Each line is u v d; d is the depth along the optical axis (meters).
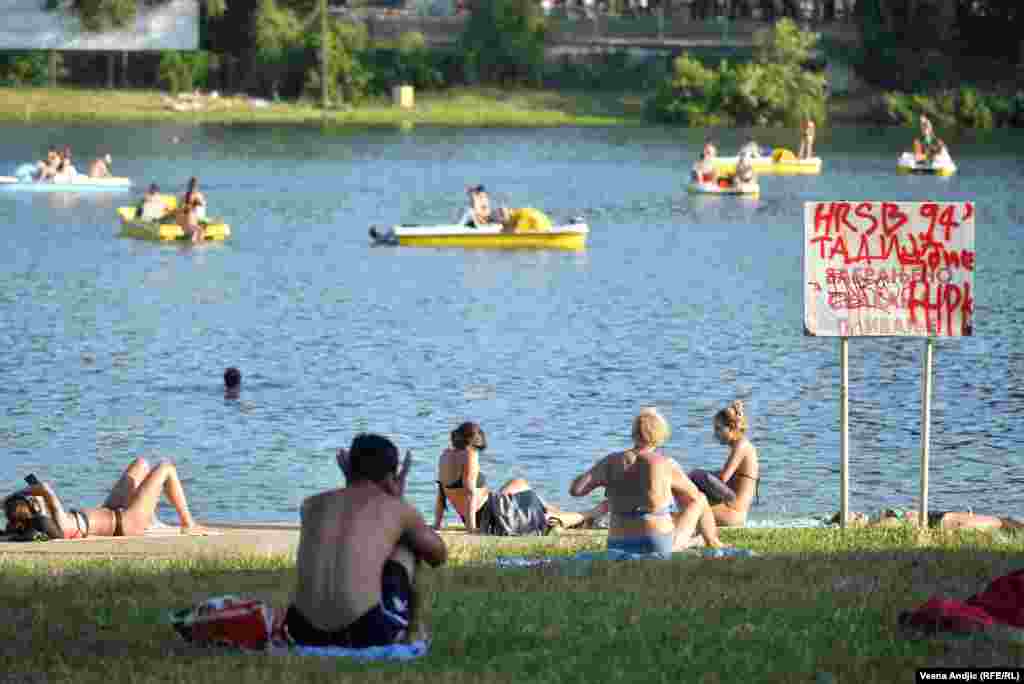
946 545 30.41
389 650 19.86
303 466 43.84
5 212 120.38
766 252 100.88
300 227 113.31
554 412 51.31
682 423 49.66
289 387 55.34
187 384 55.69
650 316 73.06
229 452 45.44
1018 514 38.78
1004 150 198.50
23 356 60.88
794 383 56.41
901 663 19.78
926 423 34.31
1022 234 107.81
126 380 56.31
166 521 37.59
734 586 25.14
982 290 80.38
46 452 45.28
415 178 154.12
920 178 157.88
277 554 29.58
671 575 26.12
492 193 140.50
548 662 20.14
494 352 62.84
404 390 54.91
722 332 68.19
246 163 167.38
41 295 77.94
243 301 76.88
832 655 20.28
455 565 28.17
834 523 35.38
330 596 19.78
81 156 171.50
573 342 65.50
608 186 149.25
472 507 34.38
